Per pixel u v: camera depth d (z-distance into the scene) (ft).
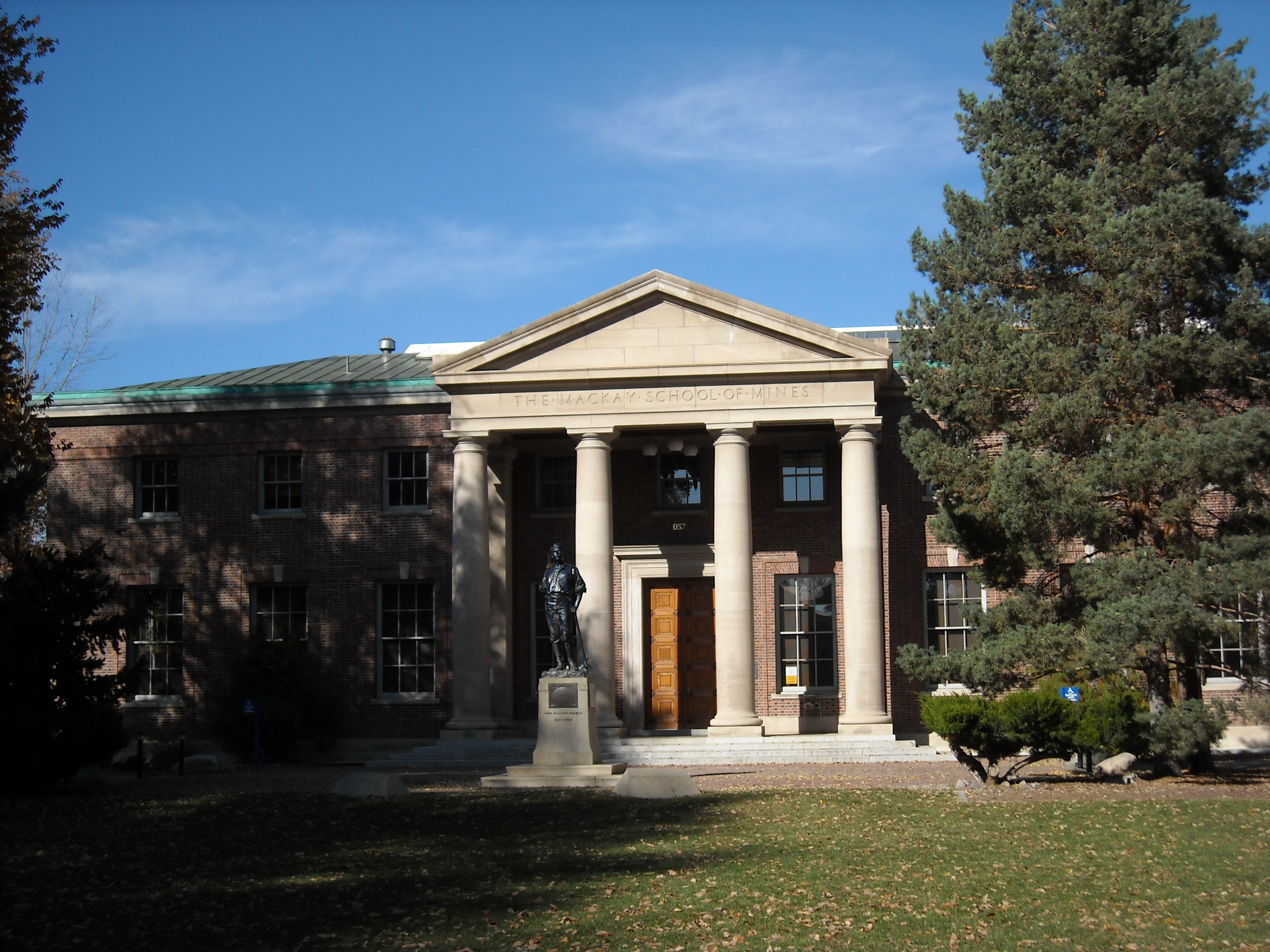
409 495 118.83
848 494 103.55
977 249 87.66
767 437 113.09
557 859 52.65
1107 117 82.02
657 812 66.28
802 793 73.67
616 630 114.32
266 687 110.63
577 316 106.32
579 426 106.01
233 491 120.67
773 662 112.37
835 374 104.17
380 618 117.60
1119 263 78.48
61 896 47.32
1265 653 80.53
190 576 120.16
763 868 50.01
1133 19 84.69
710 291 105.19
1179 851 52.26
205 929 41.88
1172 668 85.30
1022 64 88.28
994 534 86.94
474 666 105.81
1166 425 77.71
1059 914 41.86
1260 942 37.78
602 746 99.66
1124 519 81.82
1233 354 76.33
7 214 75.77
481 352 107.34
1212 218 75.87
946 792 74.08
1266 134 82.23
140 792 81.56
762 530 114.01
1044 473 75.97
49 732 77.56
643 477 116.16
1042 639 77.36
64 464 123.34
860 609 102.22
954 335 84.69
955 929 40.01
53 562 83.71
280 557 119.14
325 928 41.63
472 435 107.45
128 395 121.90
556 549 88.12
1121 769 84.48
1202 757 83.10
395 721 115.34
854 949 37.96
